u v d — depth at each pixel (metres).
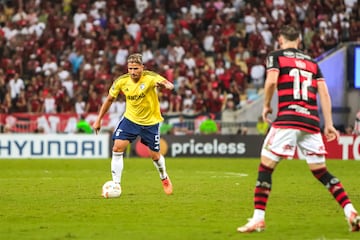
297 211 31.09
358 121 76.50
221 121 78.56
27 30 92.62
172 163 66.69
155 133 36.69
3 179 48.47
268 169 25.45
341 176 52.75
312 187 42.56
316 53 90.56
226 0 95.94
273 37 92.12
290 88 25.44
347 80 86.06
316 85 25.88
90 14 94.94
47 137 74.69
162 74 86.31
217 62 86.69
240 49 90.81
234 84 84.12
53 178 49.50
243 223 27.64
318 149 25.64
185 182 45.56
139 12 96.50
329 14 95.00
